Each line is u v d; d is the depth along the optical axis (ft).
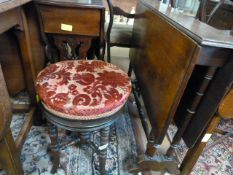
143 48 3.57
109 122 2.48
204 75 2.32
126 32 5.42
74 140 3.38
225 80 2.06
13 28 2.89
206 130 2.56
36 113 3.80
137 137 4.07
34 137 3.79
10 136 2.35
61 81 2.55
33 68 3.49
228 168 3.69
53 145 2.92
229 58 2.03
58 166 3.23
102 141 2.73
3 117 2.03
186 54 2.03
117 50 7.80
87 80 2.63
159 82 2.70
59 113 2.27
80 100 2.29
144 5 3.70
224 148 4.14
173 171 3.24
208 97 2.34
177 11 3.20
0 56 3.70
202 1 3.51
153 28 3.05
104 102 2.32
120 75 2.86
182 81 2.11
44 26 3.36
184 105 2.94
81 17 3.30
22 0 2.34
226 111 2.27
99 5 3.21
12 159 2.51
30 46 3.33
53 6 3.15
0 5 1.82
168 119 2.45
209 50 2.01
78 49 3.88
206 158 3.84
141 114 4.09
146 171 3.39
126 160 3.55
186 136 2.80
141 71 3.65
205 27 2.35
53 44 3.84
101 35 3.55
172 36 2.37
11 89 4.14
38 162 3.34
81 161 3.44
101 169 3.08
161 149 3.83
